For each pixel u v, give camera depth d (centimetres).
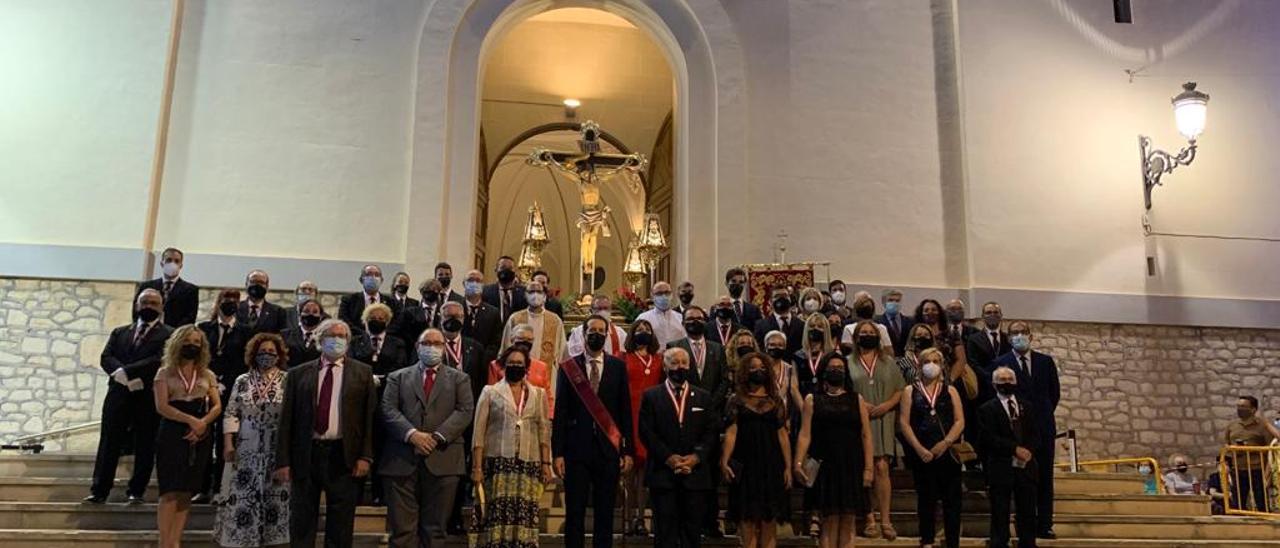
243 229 1022
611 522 649
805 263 1025
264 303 795
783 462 679
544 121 1623
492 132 1619
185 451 634
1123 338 1101
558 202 2228
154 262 998
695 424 662
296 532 606
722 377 731
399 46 1091
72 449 943
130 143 1009
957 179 1123
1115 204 1127
